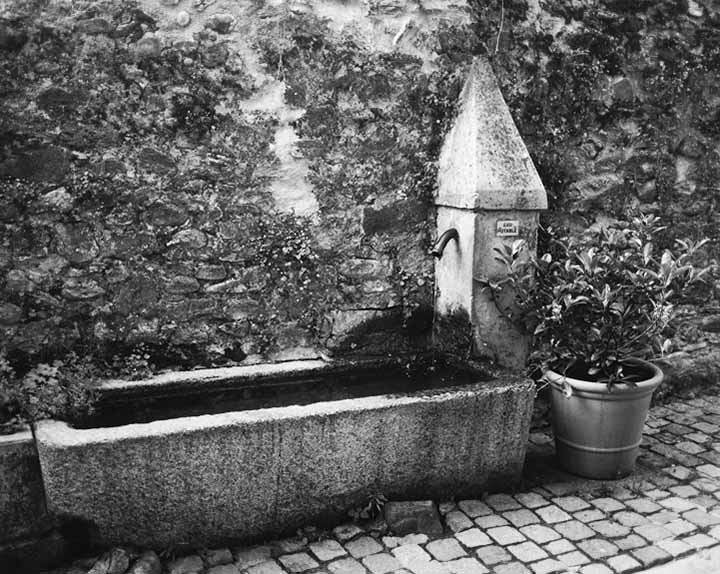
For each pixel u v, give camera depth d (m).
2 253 3.16
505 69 3.98
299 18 3.52
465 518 3.20
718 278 4.76
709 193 4.65
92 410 3.12
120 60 3.24
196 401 3.43
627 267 3.57
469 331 3.71
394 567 2.84
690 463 3.79
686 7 4.40
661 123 4.43
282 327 3.72
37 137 3.14
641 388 3.41
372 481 3.14
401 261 3.93
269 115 3.54
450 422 3.22
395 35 3.72
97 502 2.72
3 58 3.05
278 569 2.82
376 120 3.75
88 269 3.31
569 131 4.18
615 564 2.87
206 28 3.37
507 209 3.62
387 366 3.79
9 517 2.69
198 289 3.52
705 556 2.93
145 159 3.34
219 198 3.50
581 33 4.12
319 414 2.96
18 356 3.23
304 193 3.67
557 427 3.63
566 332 3.53
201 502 2.85
